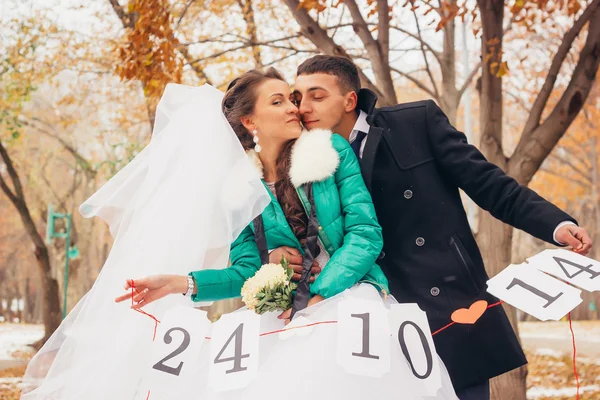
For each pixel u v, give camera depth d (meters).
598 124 25.95
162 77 8.53
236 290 3.19
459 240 3.55
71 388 3.12
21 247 38.88
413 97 23.50
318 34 8.32
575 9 8.16
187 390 3.00
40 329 26.70
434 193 3.58
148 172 3.41
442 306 3.45
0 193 32.44
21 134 17.28
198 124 3.37
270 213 3.28
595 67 7.91
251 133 3.45
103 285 3.25
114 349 3.13
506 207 3.39
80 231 29.84
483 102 8.32
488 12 8.11
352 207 3.18
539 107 8.21
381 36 8.68
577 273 2.85
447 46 10.67
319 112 3.58
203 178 3.27
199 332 2.89
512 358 3.43
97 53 15.41
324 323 2.89
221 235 3.27
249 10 12.13
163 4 8.48
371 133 3.56
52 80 15.92
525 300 2.78
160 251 3.23
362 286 3.11
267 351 3.00
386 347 2.75
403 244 3.55
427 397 2.92
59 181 31.19
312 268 3.14
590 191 31.30
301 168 3.18
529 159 8.09
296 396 2.73
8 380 12.38
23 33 14.84
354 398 2.74
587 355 16.44
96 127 20.23
